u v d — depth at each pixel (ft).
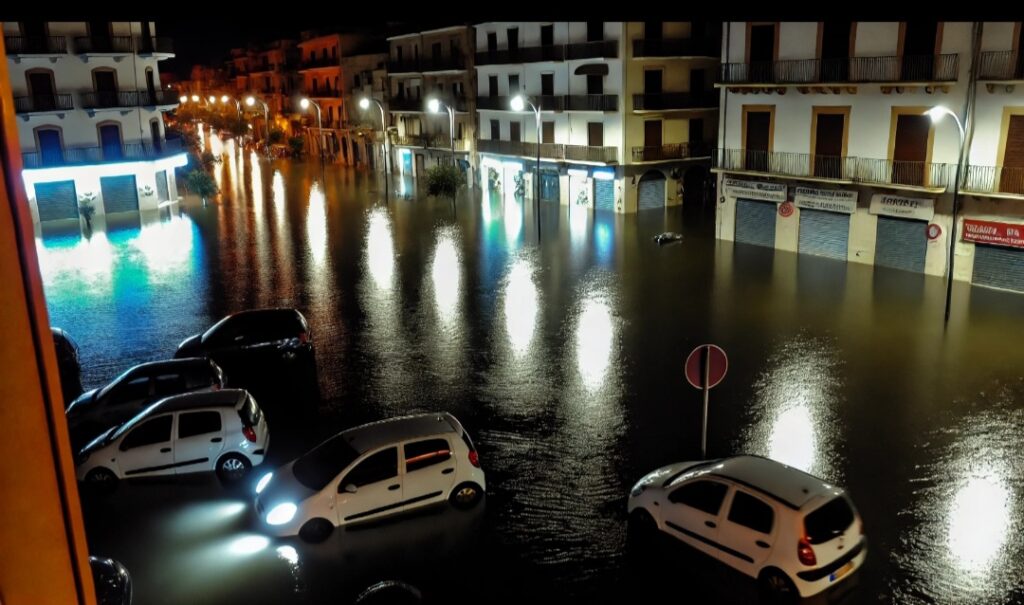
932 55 79.20
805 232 97.04
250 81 319.88
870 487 37.91
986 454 41.14
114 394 46.88
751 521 29.63
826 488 29.96
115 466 39.81
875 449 42.11
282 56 281.74
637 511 34.32
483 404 50.11
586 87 134.51
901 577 30.27
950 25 77.46
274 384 54.90
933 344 59.72
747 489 30.09
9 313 4.25
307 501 34.14
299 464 36.78
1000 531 33.65
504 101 151.53
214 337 57.47
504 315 70.79
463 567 31.73
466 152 170.91
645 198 136.36
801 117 94.53
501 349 61.11
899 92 83.51
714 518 30.81
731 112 102.99
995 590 29.48
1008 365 54.49
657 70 130.41
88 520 36.73
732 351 59.26
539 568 31.60
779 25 95.09
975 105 76.84
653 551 32.73
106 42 134.82
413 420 38.24
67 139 134.72
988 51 74.69
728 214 106.22
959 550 32.22
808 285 80.23
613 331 65.10
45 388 4.48
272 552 33.30
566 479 39.65
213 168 208.64
